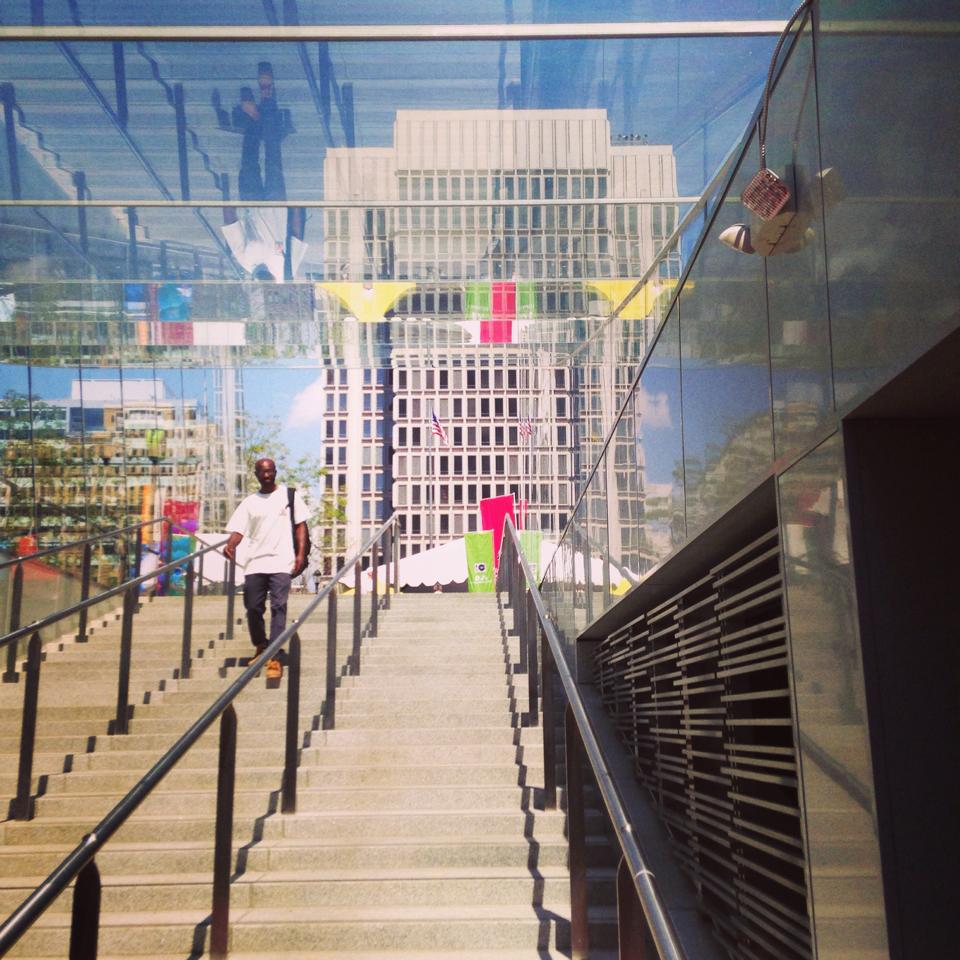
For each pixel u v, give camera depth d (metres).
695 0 7.36
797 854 4.38
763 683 4.92
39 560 10.89
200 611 11.59
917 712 2.82
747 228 3.71
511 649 9.40
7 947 2.73
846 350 2.96
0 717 7.55
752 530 4.59
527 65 7.88
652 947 4.61
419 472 104.06
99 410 13.05
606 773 3.56
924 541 2.92
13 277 10.30
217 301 10.84
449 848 5.26
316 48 7.59
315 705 7.72
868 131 2.81
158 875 5.19
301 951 4.54
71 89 7.96
